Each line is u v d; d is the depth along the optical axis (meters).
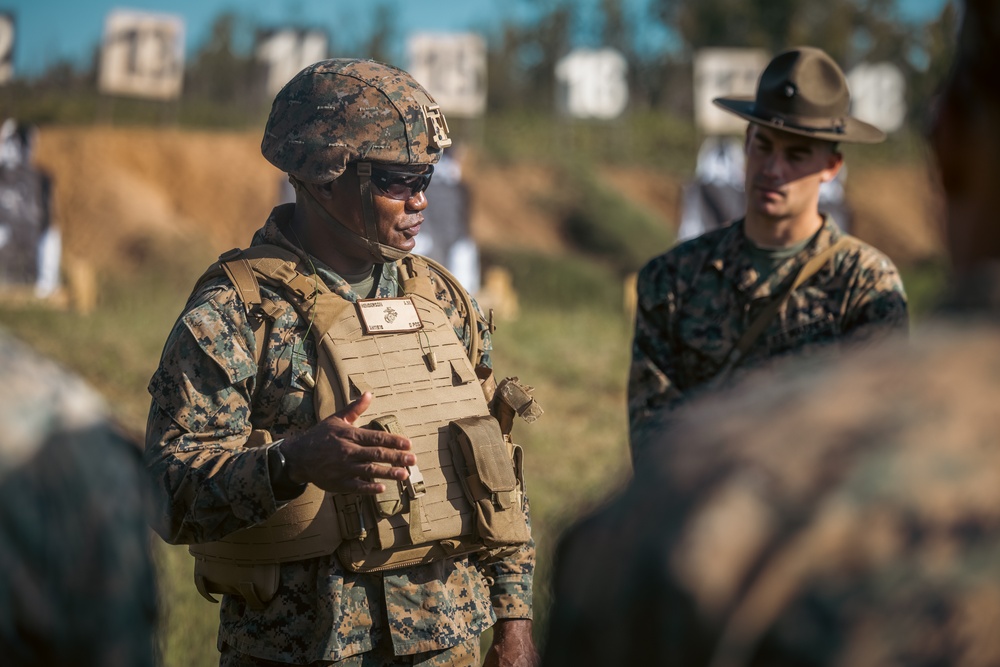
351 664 3.12
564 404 12.64
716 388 4.37
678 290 4.56
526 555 3.54
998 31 1.16
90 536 1.41
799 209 4.43
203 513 2.99
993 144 1.18
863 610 1.00
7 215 19.05
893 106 38.84
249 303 3.22
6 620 1.35
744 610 1.03
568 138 40.44
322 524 3.10
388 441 2.92
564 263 29.83
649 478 1.16
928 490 1.03
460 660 3.29
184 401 3.08
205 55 44.03
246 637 3.18
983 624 0.97
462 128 37.88
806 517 1.05
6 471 1.35
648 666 1.07
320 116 3.34
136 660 1.44
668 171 39.81
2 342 1.50
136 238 26.17
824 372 1.20
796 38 50.47
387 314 3.39
